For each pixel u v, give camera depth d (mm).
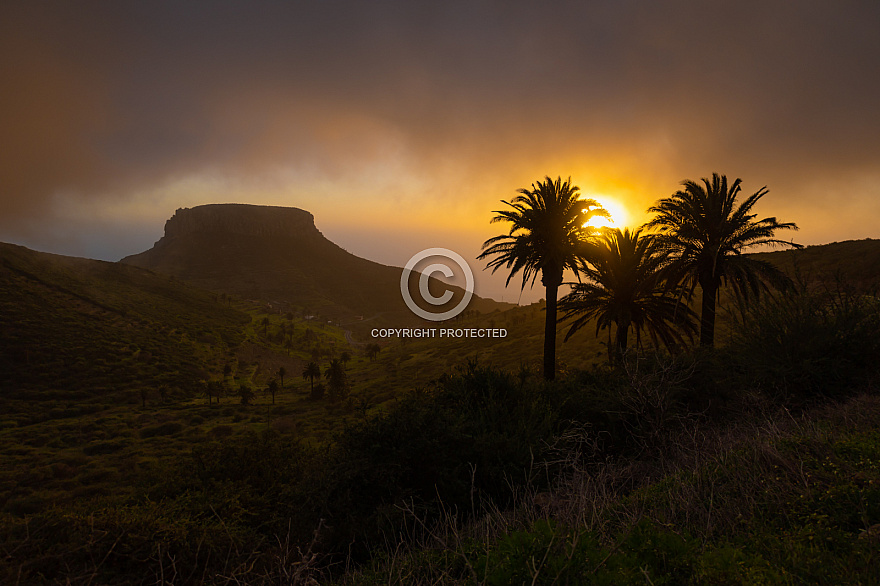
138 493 8031
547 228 22062
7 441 81375
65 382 122750
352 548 5445
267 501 7254
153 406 114188
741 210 19047
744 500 3455
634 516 3447
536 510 4453
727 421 7133
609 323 21562
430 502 5770
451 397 8641
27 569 3545
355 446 6453
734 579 2242
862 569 2236
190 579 4133
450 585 3039
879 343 7227
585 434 6891
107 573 3752
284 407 110000
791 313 8203
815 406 6980
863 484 3145
